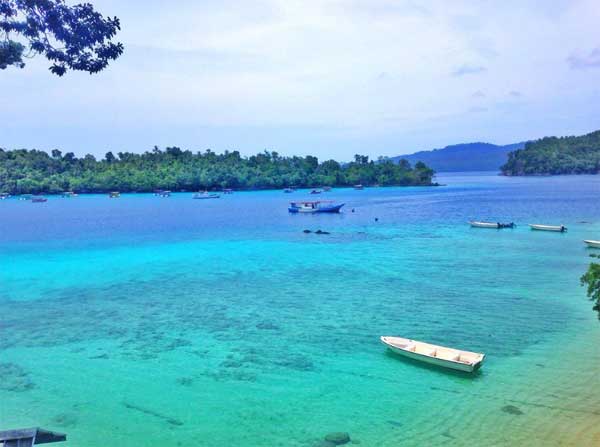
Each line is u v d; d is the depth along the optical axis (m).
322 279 35.47
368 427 14.96
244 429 15.09
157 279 36.50
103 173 182.12
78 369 19.89
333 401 16.72
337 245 51.84
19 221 83.00
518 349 20.84
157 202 135.62
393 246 50.19
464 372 18.44
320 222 75.75
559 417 15.03
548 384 17.34
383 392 17.27
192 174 182.75
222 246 52.44
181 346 22.34
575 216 73.06
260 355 21.03
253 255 46.53
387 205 108.38
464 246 48.88
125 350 21.95
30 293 32.53
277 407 16.44
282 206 113.19
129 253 48.47
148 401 17.05
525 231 58.31
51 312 28.09
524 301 28.22
